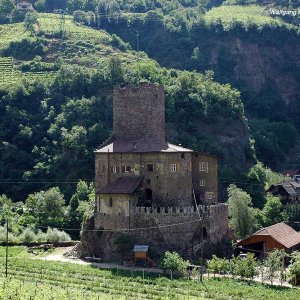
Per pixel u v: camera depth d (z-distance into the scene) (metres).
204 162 164.00
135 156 155.88
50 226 194.38
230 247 156.00
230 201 183.25
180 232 146.88
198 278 132.38
